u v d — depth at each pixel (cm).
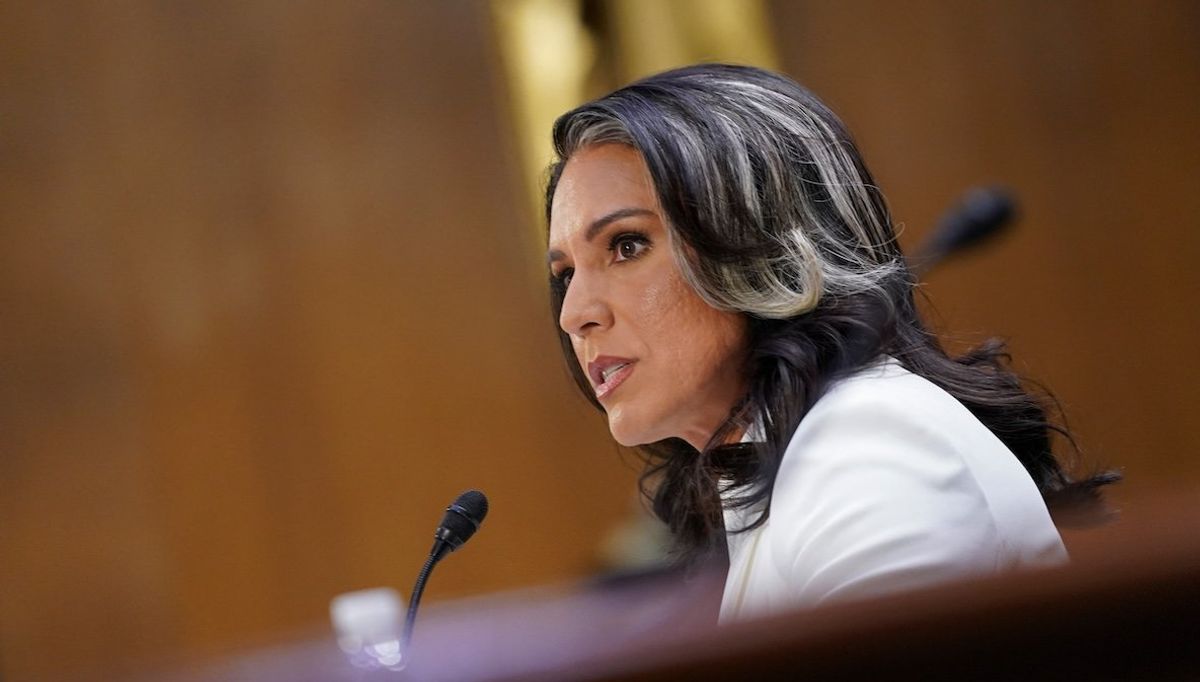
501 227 1493
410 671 200
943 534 394
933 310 542
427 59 1497
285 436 1466
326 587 1458
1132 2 1561
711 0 1470
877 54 1543
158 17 1473
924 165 1540
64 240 1456
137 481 1451
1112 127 1556
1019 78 1552
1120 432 1534
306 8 1490
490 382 1488
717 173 461
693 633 167
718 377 472
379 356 1481
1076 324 1537
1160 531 163
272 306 1472
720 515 484
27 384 1448
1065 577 162
